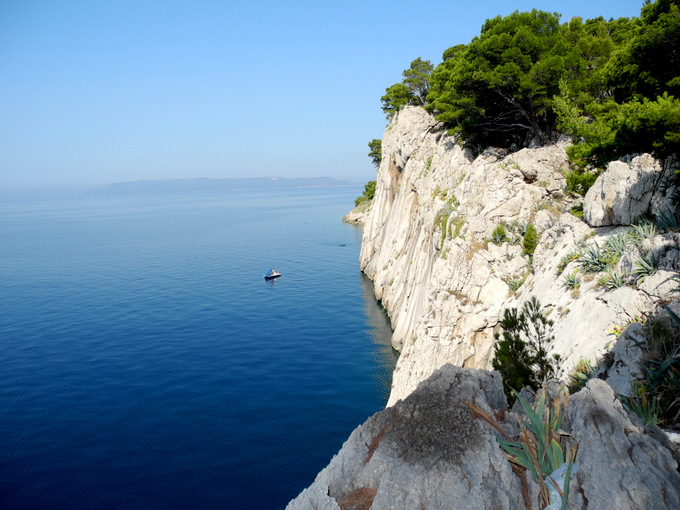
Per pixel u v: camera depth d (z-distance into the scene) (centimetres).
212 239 17338
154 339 6391
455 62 5350
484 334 3134
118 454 3688
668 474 645
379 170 9575
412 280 5494
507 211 3281
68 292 9406
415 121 7062
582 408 729
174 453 3675
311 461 3516
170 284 9844
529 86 3741
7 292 9531
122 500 3161
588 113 3628
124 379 5109
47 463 3597
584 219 2516
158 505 3103
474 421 705
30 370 5419
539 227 3152
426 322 3575
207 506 3084
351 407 4291
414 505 631
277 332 6475
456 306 3312
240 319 7175
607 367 1477
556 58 3728
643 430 720
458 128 4688
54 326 7112
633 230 2061
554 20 4222
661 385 1095
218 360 5559
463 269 3350
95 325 7112
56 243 18125
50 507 3116
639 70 2266
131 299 8656
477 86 4159
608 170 2294
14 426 4159
